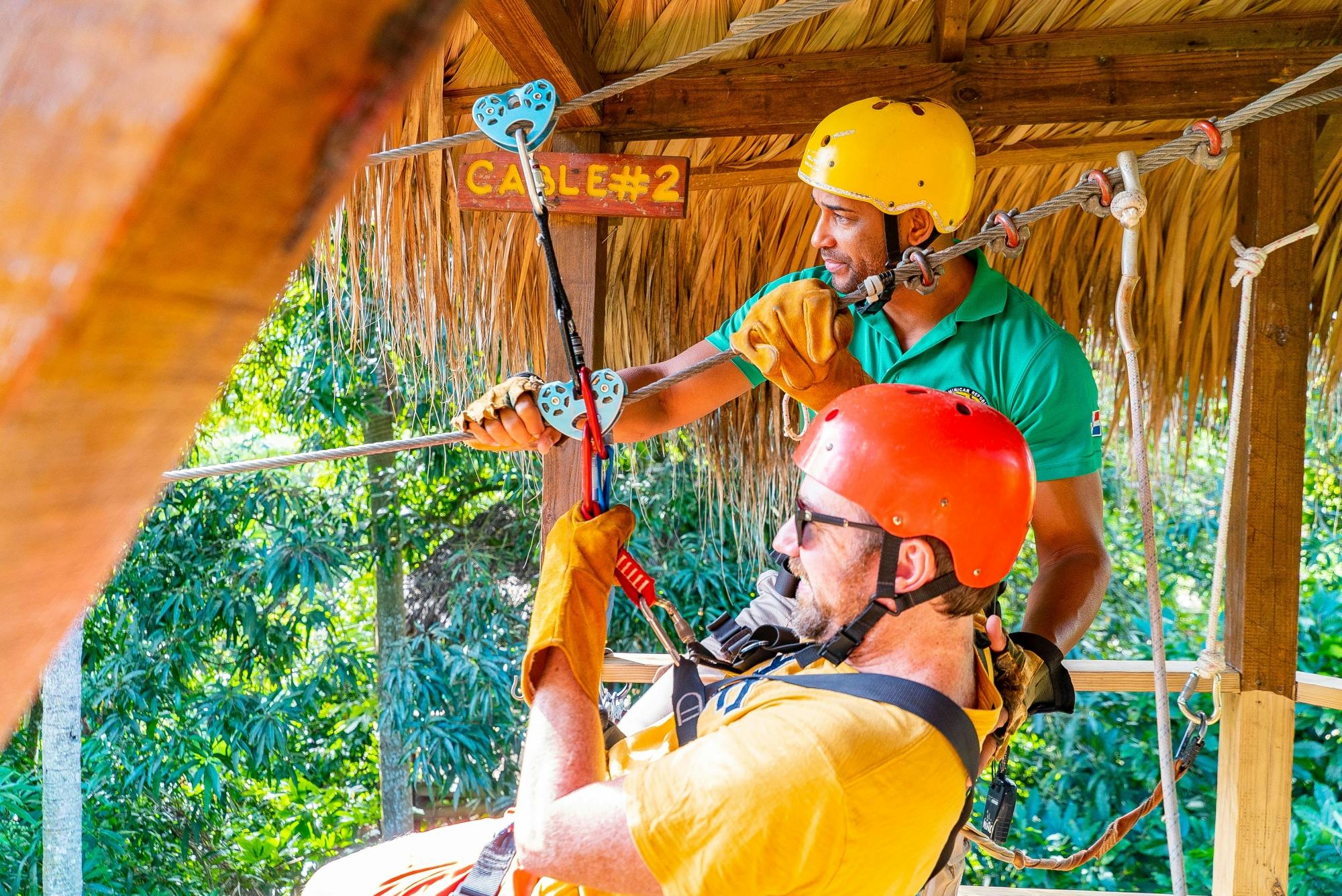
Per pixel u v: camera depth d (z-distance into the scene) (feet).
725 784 4.40
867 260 7.67
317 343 26.30
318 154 0.89
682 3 9.66
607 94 6.99
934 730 4.66
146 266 0.83
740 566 25.77
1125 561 27.81
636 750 5.78
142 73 0.79
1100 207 5.95
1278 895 9.81
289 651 29.19
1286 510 9.70
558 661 5.12
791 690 4.84
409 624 31.48
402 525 28.78
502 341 11.39
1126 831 7.04
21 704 1.06
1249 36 9.62
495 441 6.58
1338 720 23.56
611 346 12.87
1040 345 7.64
